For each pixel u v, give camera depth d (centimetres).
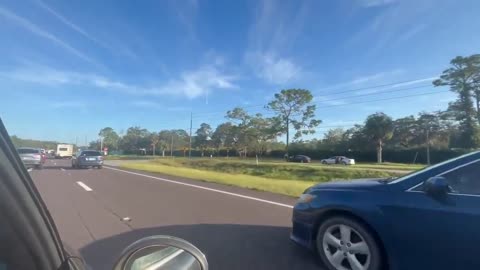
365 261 409
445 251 351
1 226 126
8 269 129
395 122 7919
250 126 9100
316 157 8312
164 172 2217
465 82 6444
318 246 450
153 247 184
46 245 143
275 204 935
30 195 134
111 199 1037
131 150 12862
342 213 431
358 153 7756
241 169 5228
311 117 8350
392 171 4038
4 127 120
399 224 379
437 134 7256
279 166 5288
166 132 12038
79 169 2645
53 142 10150
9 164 122
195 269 188
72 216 782
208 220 737
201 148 11269
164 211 838
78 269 163
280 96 8350
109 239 593
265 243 564
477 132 6328
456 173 370
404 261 376
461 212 344
